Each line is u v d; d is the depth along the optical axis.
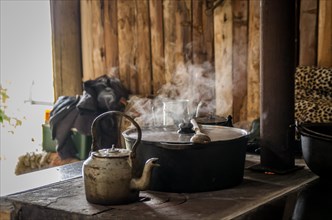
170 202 2.15
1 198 2.29
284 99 2.70
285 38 2.67
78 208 2.08
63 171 2.91
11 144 5.15
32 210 2.17
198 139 2.21
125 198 2.10
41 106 5.16
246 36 4.14
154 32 4.66
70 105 4.26
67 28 5.06
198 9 4.38
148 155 2.28
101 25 4.99
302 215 2.13
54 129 4.20
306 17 3.87
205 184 2.29
